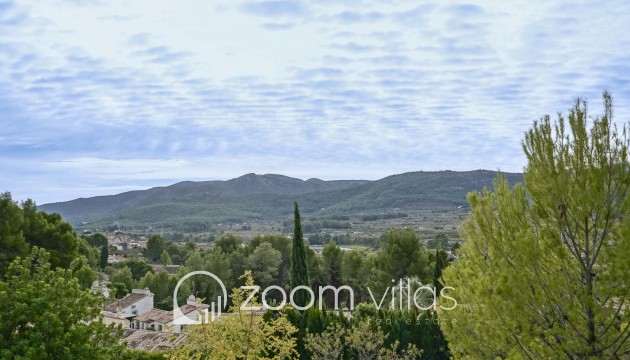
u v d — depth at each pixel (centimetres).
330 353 2570
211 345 1609
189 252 8912
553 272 841
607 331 795
